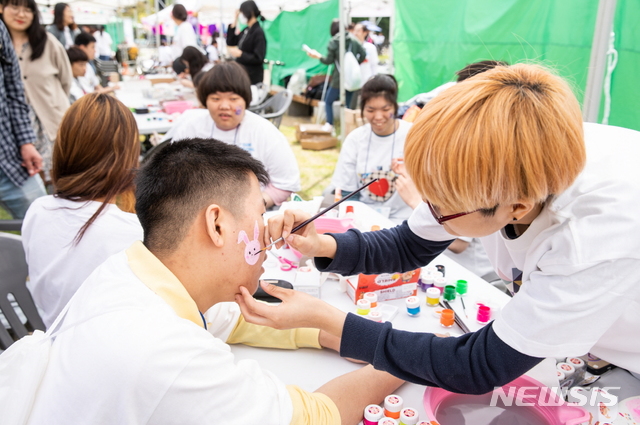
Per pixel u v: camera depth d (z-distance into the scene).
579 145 0.79
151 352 0.82
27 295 1.80
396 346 1.03
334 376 1.29
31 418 0.85
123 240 1.48
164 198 0.96
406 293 1.67
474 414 1.13
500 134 0.76
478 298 1.63
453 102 0.82
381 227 2.18
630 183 0.88
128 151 1.53
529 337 0.89
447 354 0.99
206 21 11.80
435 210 0.96
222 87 2.60
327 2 7.71
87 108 1.48
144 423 0.82
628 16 3.01
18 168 3.16
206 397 0.83
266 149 2.80
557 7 3.52
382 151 2.90
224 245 0.98
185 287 1.00
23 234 1.59
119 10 12.88
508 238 1.06
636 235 0.83
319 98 8.10
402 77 5.57
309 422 0.98
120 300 0.89
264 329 1.43
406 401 1.19
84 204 1.50
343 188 3.04
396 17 5.43
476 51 4.40
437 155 0.81
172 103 5.14
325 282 1.79
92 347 0.83
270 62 8.26
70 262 1.48
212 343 0.90
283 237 1.21
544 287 0.89
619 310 0.86
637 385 1.26
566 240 0.88
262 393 0.91
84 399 0.81
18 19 3.34
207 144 1.02
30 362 0.87
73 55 5.08
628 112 3.09
